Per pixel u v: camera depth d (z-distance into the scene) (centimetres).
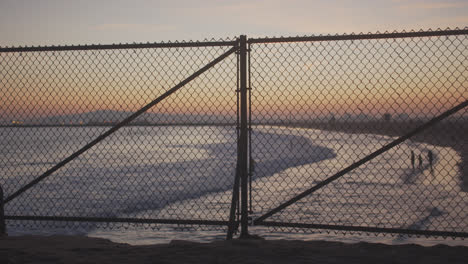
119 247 379
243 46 402
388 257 331
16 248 372
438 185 2086
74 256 342
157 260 324
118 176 2853
